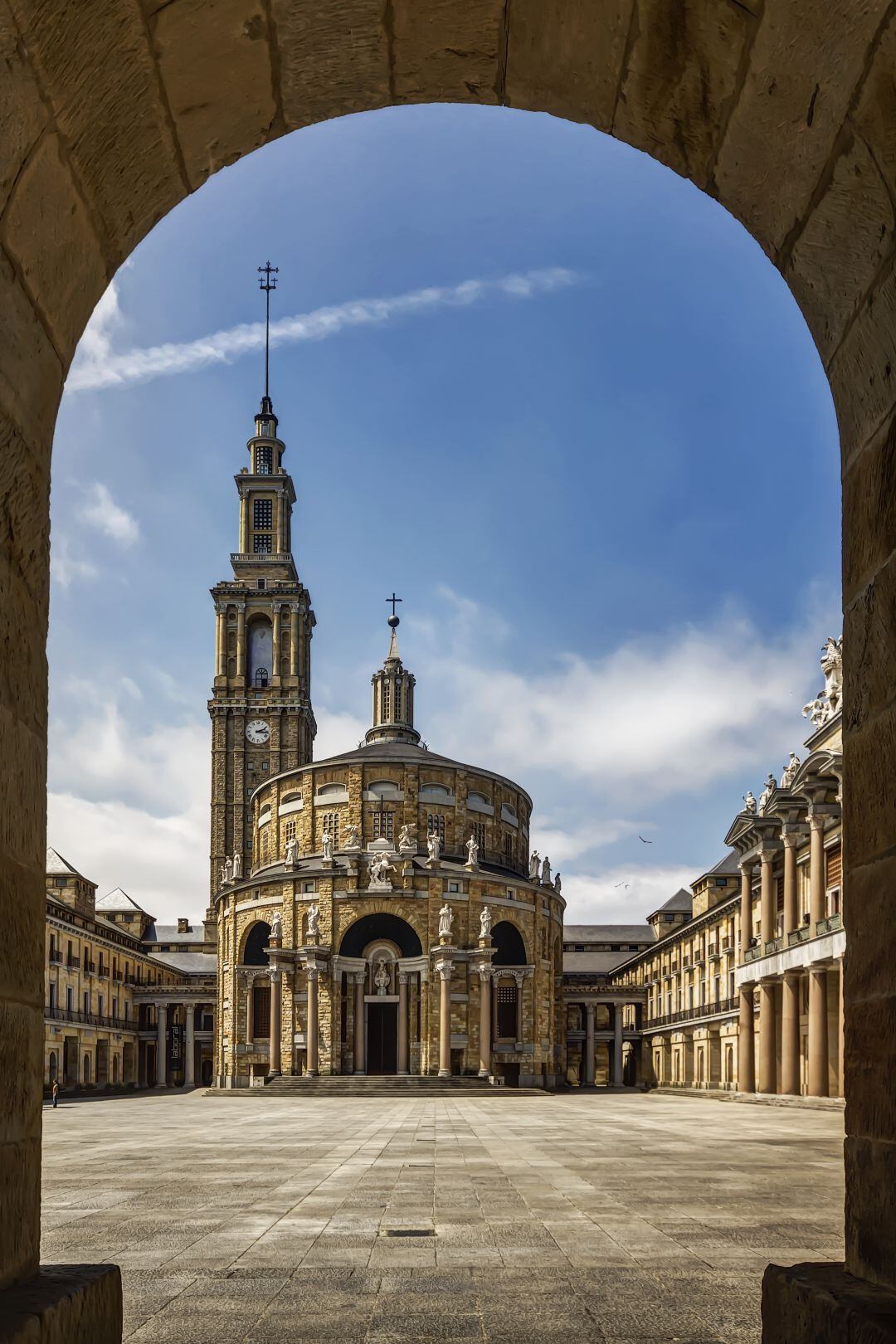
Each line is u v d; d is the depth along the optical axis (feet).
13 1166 19.29
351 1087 276.62
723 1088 301.43
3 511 19.75
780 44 19.88
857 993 21.35
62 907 321.93
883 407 20.92
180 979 448.24
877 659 20.93
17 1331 16.19
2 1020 18.99
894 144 19.03
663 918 492.13
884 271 20.39
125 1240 46.06
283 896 310.45
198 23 20.44
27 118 18.74
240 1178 72.74
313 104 24.29
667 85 22.63
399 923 311.47
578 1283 36.83
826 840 209.46
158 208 24.17
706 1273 38.78
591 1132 126.21
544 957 328.29
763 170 22.82
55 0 17.75
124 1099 293.43
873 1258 20.10
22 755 20.31
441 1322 31.32
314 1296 34.83
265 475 511.81
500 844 348.79
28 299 20.57
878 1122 20.10
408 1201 59.47
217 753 476.54
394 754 334.44
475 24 22.30
